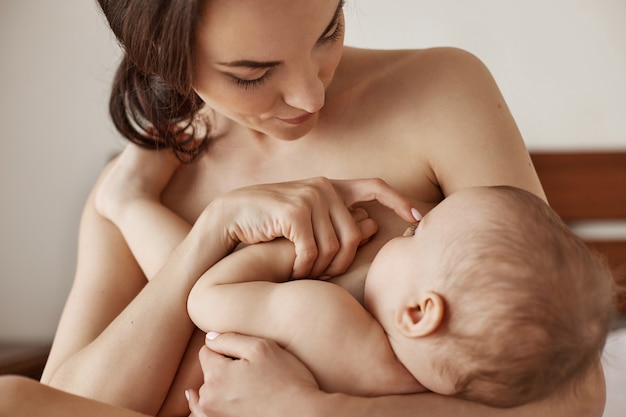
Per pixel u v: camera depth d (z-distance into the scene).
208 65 1.00
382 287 1.05
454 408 0.98
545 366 0.96
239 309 1.03
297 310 1.00
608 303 1.00
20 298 2.66
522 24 2.36
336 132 1.26
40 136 2.60
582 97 2.37
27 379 0.91
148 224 1.26
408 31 2.40
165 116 1.28
